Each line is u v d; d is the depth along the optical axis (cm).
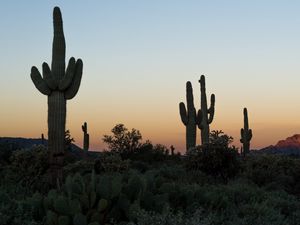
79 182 932
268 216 912
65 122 1788
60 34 1808
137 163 2647
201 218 823
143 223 703
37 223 808
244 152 3844
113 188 848
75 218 781
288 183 1988
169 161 3347
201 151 2142
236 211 941
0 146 2841
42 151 1962
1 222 803
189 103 2955
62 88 1759
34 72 1777
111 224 816
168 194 947
